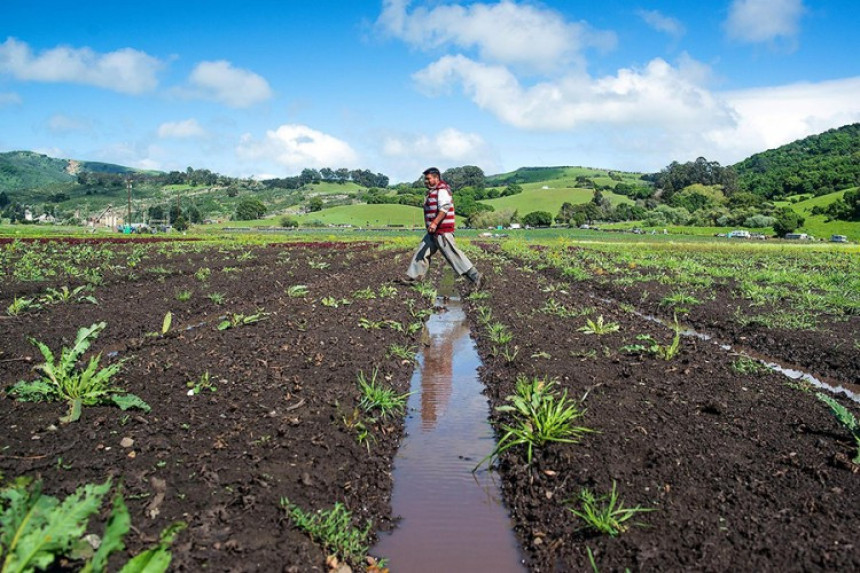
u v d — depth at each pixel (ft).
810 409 18.22
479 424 18.74
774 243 185.57
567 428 15.92
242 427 15.66
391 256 90.22
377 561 11.39
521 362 23.57
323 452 14.80
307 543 11.16
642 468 14.08
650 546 11.05
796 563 10.47
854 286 51.52
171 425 15.53
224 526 11.25
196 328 28.60
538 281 54.39
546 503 13.23
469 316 36.24
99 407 16.63
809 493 12.89
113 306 32.99
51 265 54.65
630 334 28.78
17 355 22.09
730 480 13.46
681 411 17.78
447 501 13.91
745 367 22.71
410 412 19.69
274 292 42.24
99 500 9.19
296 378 19.90
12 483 11.40
